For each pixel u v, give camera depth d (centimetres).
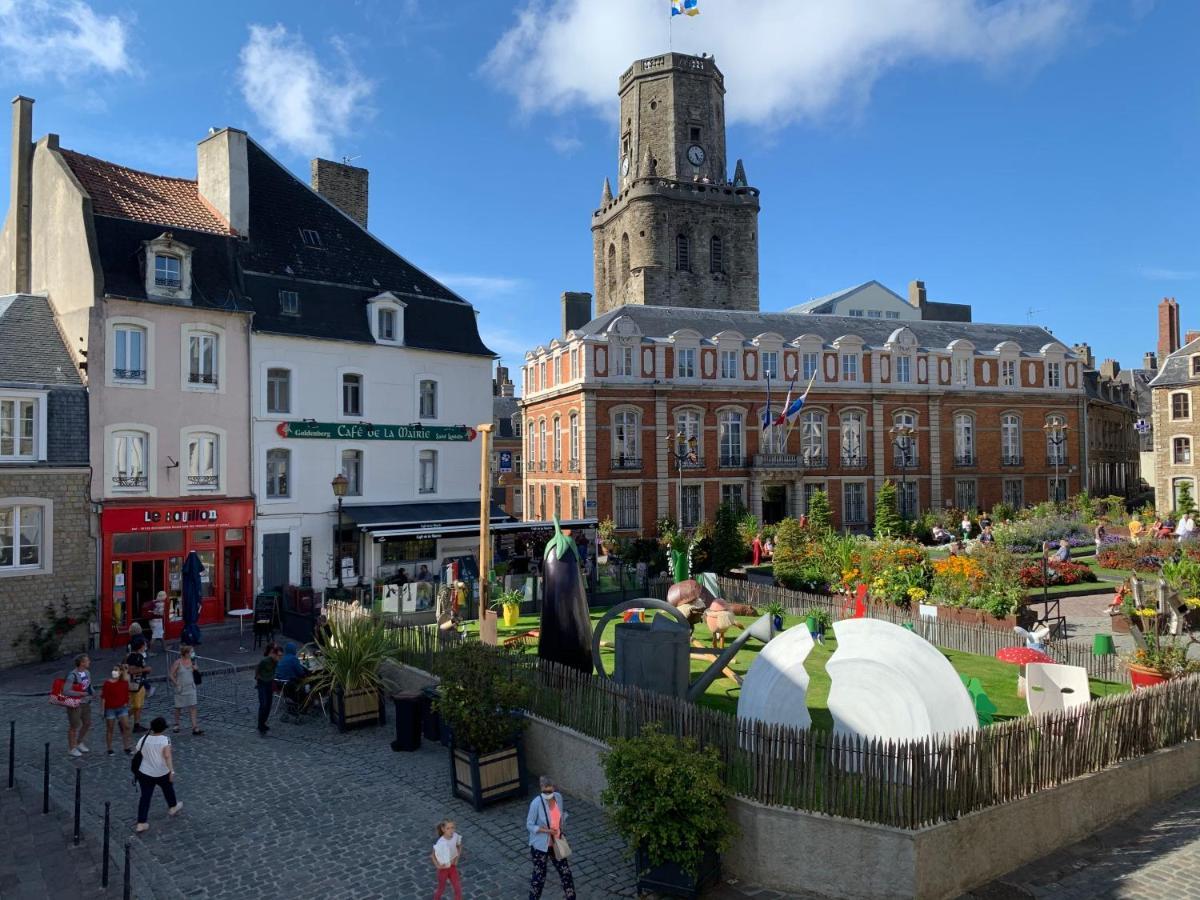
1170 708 1262
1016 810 1029
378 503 3097
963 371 5319
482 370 3406
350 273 3169
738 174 7031
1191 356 5409
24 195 2911
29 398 2336
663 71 6788
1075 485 5547
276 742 1602
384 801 1311
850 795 977
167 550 2583
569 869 1019
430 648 1789
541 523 3369
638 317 4750
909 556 2867
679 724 1142
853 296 6506
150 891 1034
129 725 1570
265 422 2822
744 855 1027
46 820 1245
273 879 1067
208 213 2938
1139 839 1100
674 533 3959
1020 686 1634
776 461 4725
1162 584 2102
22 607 2277
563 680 1368
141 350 2569
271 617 2436
